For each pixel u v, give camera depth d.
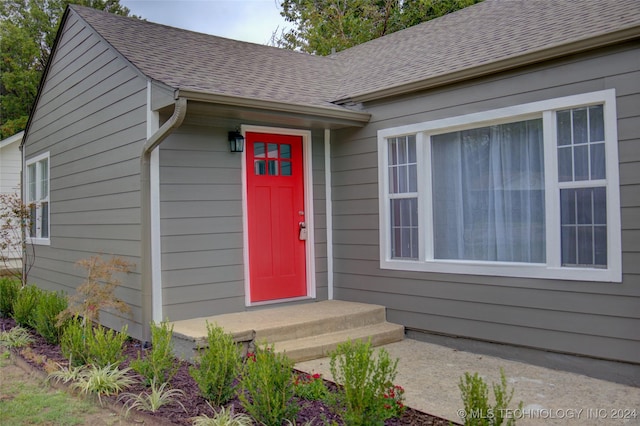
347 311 5.62
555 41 4.55
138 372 4.09
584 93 4.28
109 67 6.01
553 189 4.46
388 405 3.25
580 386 4.04
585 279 4.27
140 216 5.20
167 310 5.19
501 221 4.94
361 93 5.90
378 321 5.77
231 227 5.66
